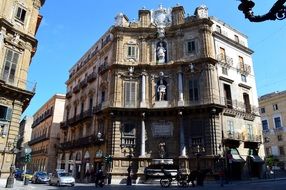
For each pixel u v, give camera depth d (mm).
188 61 34000
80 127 44688
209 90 31844
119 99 34062
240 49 38781
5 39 25016
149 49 36438
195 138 31141
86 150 40375
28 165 73438
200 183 24656
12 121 24594
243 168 31906
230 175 30031
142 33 36844
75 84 53219
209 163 29359
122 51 36188
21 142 65562
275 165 50906
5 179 22875
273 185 21172
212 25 36312
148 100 34062
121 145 32125
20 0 27172
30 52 27609
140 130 32719
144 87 34281
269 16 4625
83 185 29234
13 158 23828
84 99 45781
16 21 26547
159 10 38000
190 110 31859
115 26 36750
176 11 37312
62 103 61188
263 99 58219
